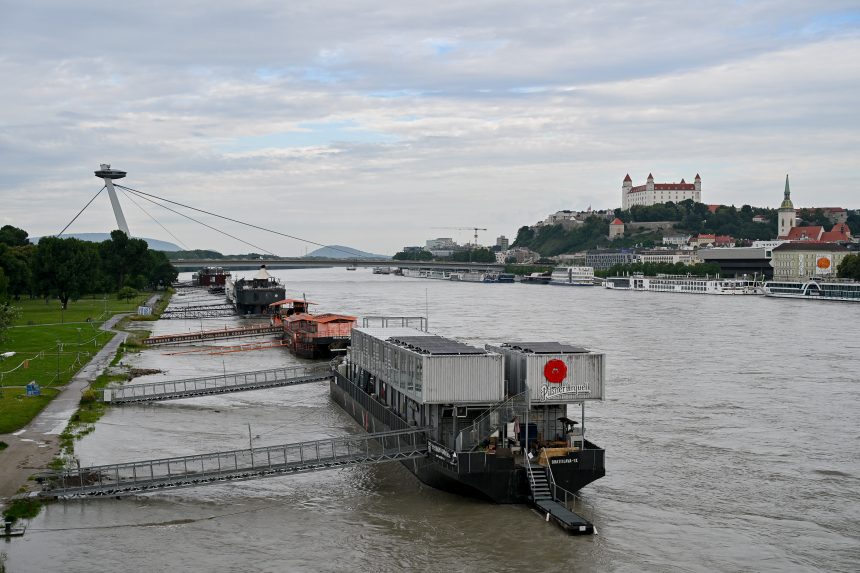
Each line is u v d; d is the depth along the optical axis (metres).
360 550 65.88
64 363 148.25
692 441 97.62
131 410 115.62
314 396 130.38
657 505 76.19
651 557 64.75
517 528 70.06
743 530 70.44
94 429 101.88
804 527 71.19
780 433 101.56
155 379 142.88
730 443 96.94
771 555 65.44
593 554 65.19
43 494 75.75
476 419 77.12
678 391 127.19
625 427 104.06
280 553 65.31
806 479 83.81
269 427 106.88
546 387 76.62
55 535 68.25
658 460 89.94
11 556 63.91
